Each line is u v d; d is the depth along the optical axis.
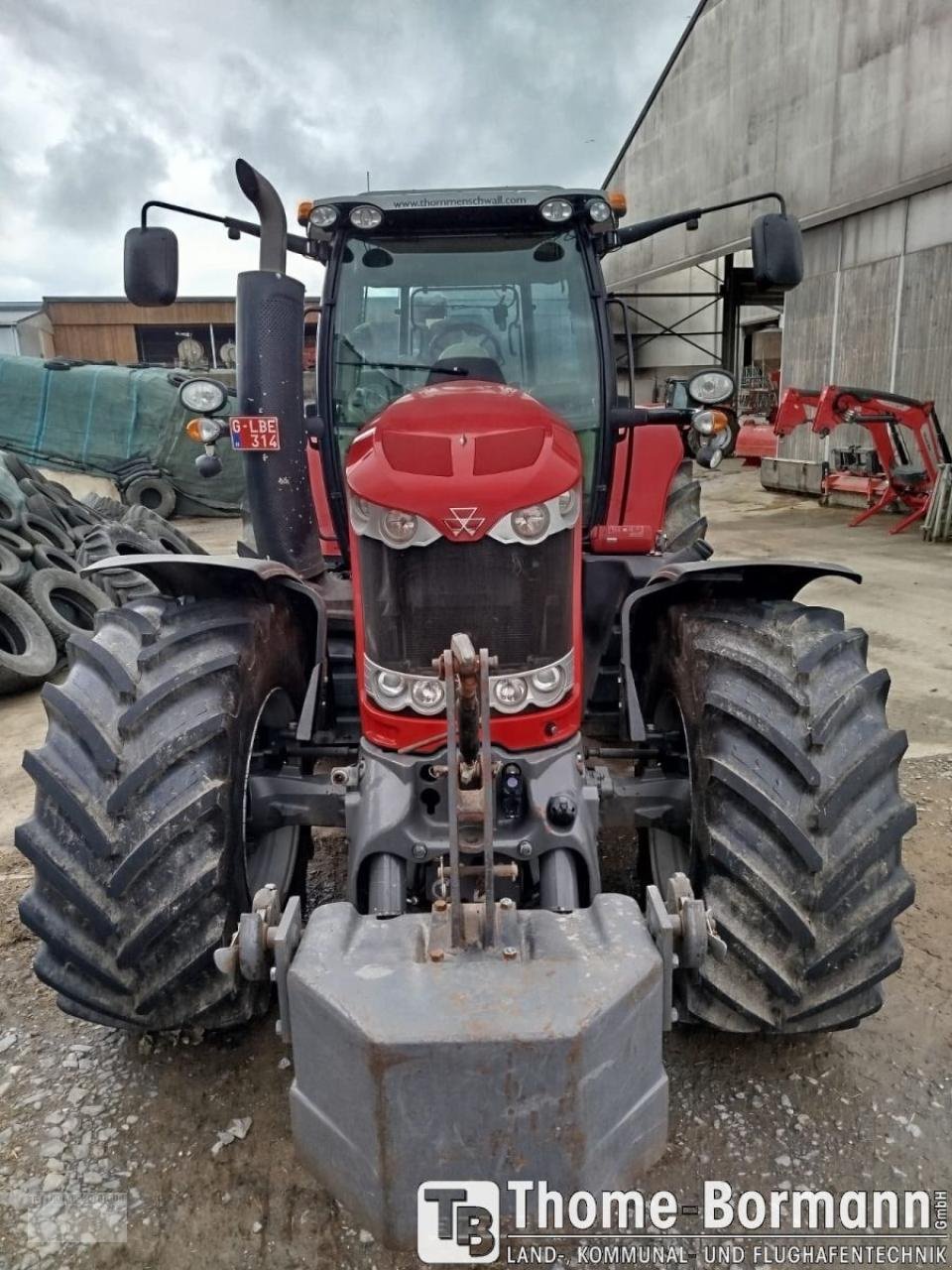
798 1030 2.16
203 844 2.14
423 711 2.24
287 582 2.66
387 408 2.64
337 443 3.42
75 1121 2.32
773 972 2.07
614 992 1.55
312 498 3.32
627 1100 1.60
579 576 2.40
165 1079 2.46
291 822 2.58
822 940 2.08
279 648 2.69
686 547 4.41
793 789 2.15
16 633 5.93
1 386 13.26
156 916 2.06
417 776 2.23
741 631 2.46
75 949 2.09
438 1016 1.50
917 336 11.38
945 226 10.73
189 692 2.26
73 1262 1.97
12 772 4.57
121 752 2.15
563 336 3.44
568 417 3.44
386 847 2.20
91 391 13.15
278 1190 2.13
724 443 3.64
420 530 2.20
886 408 10.32
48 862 2.08
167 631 2.38
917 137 10.83
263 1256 1.97
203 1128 2.29
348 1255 1.97
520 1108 1.50
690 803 2.47
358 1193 1.58
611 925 1.69
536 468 2.25
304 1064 1.62
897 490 10.62
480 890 2.15
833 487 11.99
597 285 3.41
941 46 10.31
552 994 1.54
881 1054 2.51
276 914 1.77
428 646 2.26
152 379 13.15
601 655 3.27
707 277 21.25
